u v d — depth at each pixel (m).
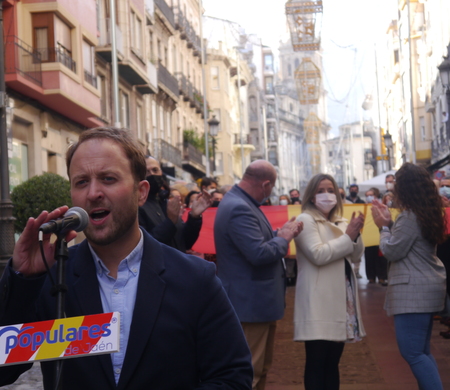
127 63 28.25
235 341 2.62
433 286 5.21
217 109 61.66
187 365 2.54
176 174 39.28
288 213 9.40
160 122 37.66
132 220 2.57
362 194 29.27
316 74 44.41
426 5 40.38
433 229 5.19
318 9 26.30
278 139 103.12
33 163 20.62
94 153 2.54
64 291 2.36
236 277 5.40
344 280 5.53
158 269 2.57
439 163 31.91
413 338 5.22
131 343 2.46
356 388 6.57
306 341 5.60
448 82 27.73
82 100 22.17
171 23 40.25
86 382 2.46
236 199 5.50
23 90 19.80
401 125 53.28
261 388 5.70
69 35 22.25
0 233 10.88
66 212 2.41
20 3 20.56
